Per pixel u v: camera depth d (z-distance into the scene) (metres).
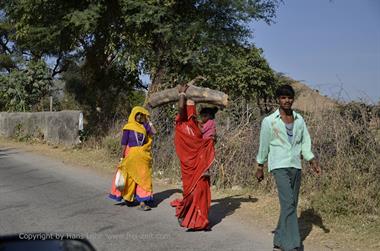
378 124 8.73
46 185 10.56
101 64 20.59
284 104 5.98
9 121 22.11
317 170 6.20
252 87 18.47
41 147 17.95
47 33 17.58
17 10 18.34
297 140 6.04
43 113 19.67
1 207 8.45
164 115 12.58
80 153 15.62
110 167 13.05
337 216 7.32
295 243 5.92
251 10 16.41
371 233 6.64
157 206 8.60
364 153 8.37
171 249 6.29
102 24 17.50
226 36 17.25
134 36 17.20
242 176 9.80
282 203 5.96
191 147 7.03
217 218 7.73
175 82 16.97
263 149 6.11
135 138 8.39
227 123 10.45
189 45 16.92
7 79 23.28
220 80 18.03
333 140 8.72
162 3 16.19
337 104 9.15
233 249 6.29
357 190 7.77
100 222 7.54
